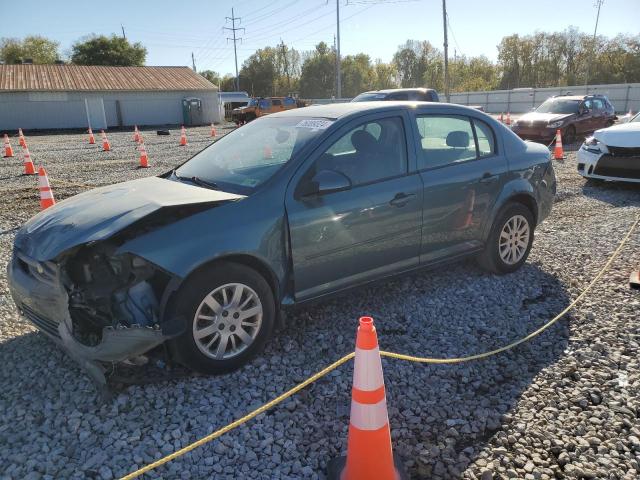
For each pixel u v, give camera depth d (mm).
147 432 2852
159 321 3156
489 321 4148
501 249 4977
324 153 3779
